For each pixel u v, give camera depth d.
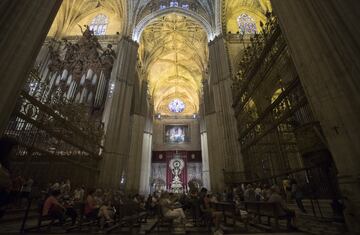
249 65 12.22
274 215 4.66
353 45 3.89
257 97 11.20
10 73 3.95
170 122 36.12
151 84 31.61
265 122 10.02
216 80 16.69
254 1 19.86
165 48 26.95
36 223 6.12
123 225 6.62
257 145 10.83
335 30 4.14
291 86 7.46
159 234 4.73
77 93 14.79
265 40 9.94
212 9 19.55
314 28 4.54
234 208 5.17
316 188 6.40
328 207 5.50
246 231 4.66
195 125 35.84
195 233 4.95
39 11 4.79
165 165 32.31
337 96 3.95
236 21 19.78
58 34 18.80
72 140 9.76
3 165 3.65
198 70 30.36
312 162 5.76
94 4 20.81
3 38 3.96
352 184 3.51
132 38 18.28
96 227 6.11
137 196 10.23
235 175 12.62
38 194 6.86
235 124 14.41
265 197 7.01
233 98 14.95
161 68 30.70
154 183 30.44
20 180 6.45
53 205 5.11
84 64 16.27
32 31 4.52
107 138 13.14
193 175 31.48
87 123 11.37
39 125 7.50
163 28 24.11
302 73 4.78
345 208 3.63
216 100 16.11
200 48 25.84
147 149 28.03
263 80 10.35
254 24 19.59
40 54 16.88
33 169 7.34
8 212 6.08
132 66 17.02
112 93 14.69
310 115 6.50
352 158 3.59
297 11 4.98
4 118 3.79
